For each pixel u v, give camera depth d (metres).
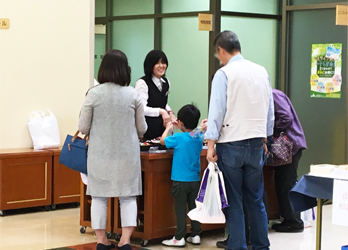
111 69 3.78
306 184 3.26
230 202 3.65
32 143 5.83
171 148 4.39
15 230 4.69
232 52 3.72
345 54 6.10
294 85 6.40
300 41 6.32
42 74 5.88
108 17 7.17
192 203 4.15
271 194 4.92
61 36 5.98
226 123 3.59
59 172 5.59
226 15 6.22
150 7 6.76
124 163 3.75
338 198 3.06
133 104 3.82
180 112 4.14
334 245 4.35
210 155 3.60
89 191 3.79
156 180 4.14
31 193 5.41
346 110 6.11
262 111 3.64
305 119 6.37
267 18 6.47
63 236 4.48
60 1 5.96
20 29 5.73
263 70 3.72
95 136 3.76
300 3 6.34
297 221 4.77
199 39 6.36
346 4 6.04
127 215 3.84
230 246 3.67
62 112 6.02
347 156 6.13
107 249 3.95
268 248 3.77
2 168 5.23
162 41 6.70
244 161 3.59
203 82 6.36
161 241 4.35
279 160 4.45
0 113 5.65
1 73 5.64
